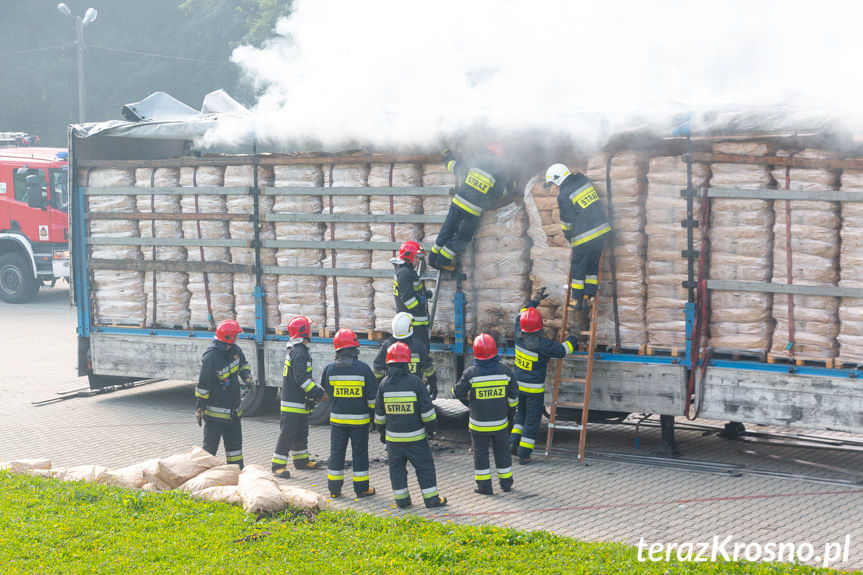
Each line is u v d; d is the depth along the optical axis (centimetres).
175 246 1280
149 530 743
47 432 1173
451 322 1109
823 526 771
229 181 1228
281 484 949
